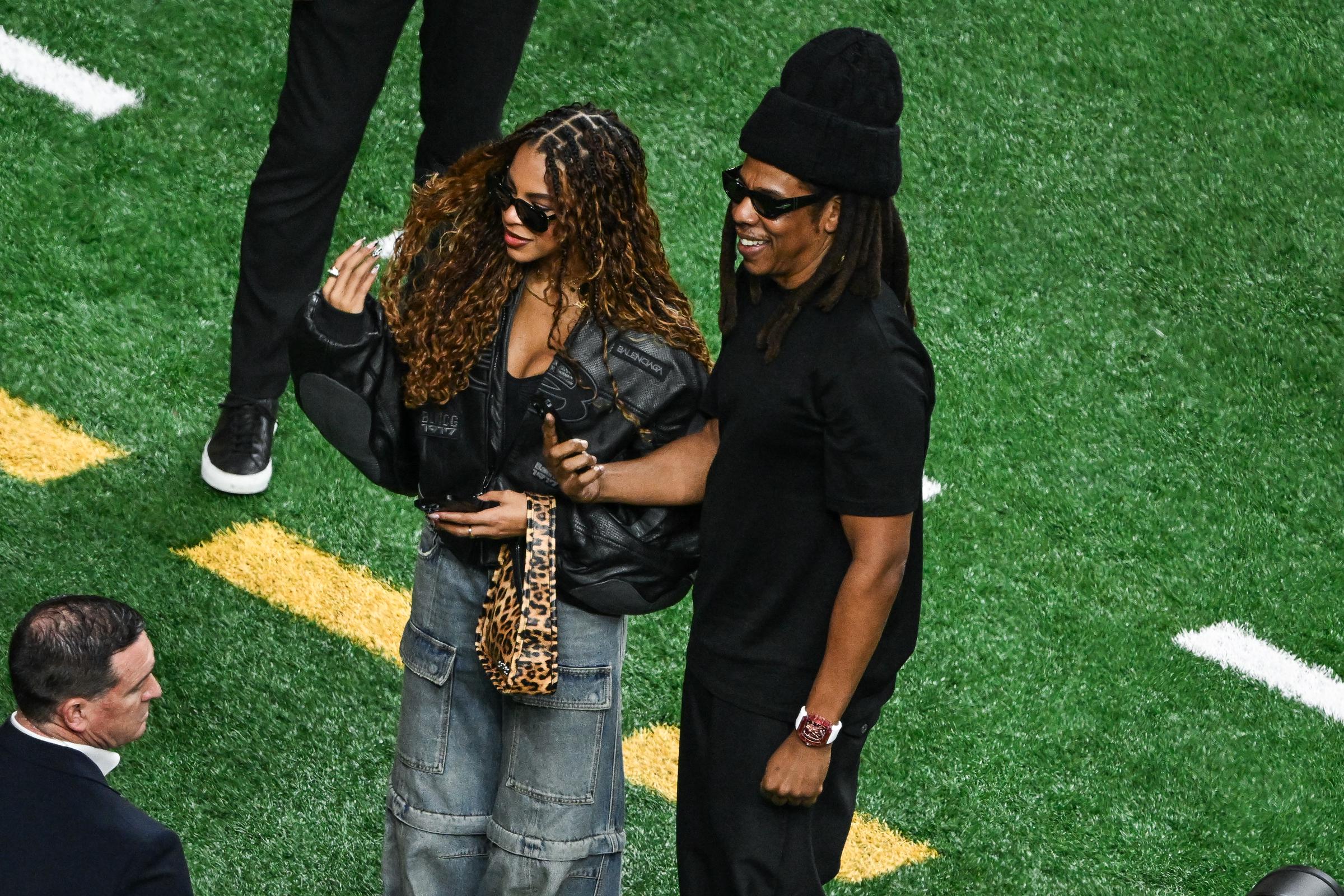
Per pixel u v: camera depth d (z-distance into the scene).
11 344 18.92
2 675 15.27
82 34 22.64
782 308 10.16
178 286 20.14
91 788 10.32
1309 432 21.50
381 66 16.50
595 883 11.91
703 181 23.06
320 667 16.19
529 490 11.05
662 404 11.01
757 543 10.67
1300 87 26.31
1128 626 18.53
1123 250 23.47
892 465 9.95
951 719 17.05
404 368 11.12
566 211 10.36
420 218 11.10
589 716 11.44
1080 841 15.93
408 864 12.05
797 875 11.17
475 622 11.59
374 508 18.17
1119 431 21.05
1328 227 24.31
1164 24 26.64
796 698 10.84
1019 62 25.66
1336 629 18.94
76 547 16.84
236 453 17.66
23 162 20.97
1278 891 9.81
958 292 22.47
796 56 9.67
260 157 21.94
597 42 24.31
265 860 14.23
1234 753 17.11
